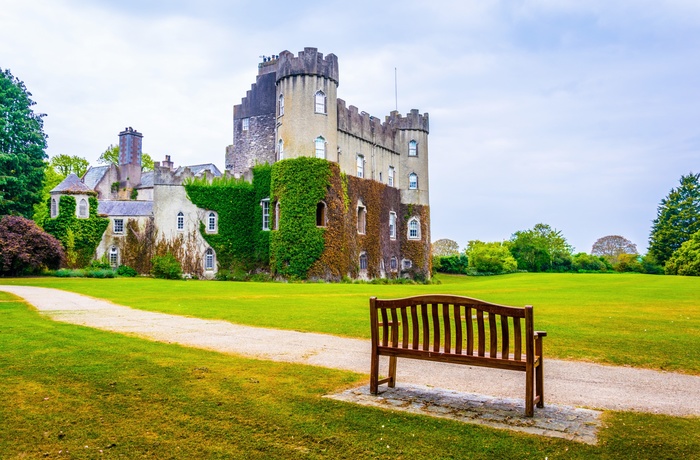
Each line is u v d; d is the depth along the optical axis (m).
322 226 45.91
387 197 58.03
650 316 15.97
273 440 5.63
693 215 82.19
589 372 8.88
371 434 5.77
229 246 49.94
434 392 7.45
